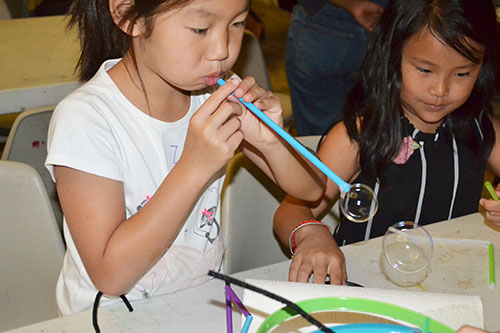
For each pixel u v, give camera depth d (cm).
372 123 137
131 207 107
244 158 132
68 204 97
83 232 96
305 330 80
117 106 104
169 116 109
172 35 88
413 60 126
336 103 236
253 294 84
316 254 107
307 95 240
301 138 143
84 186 96
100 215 96
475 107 142
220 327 90
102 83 105
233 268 134
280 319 74
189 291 98
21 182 118
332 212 149
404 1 127
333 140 142
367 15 208
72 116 99
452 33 119
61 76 186
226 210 130
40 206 120
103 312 92
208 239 117
